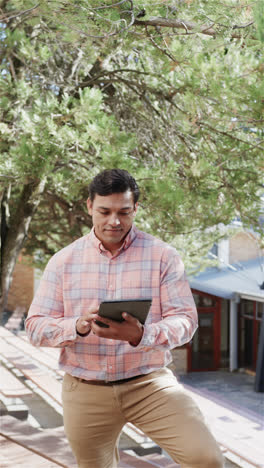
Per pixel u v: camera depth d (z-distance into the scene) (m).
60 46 6.46
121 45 4.32
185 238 9.03
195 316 2.09
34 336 2.12
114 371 2.13
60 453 3.84
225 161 5.47
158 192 5.27
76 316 2.18
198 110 4.78
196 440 1.97
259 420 10.48
